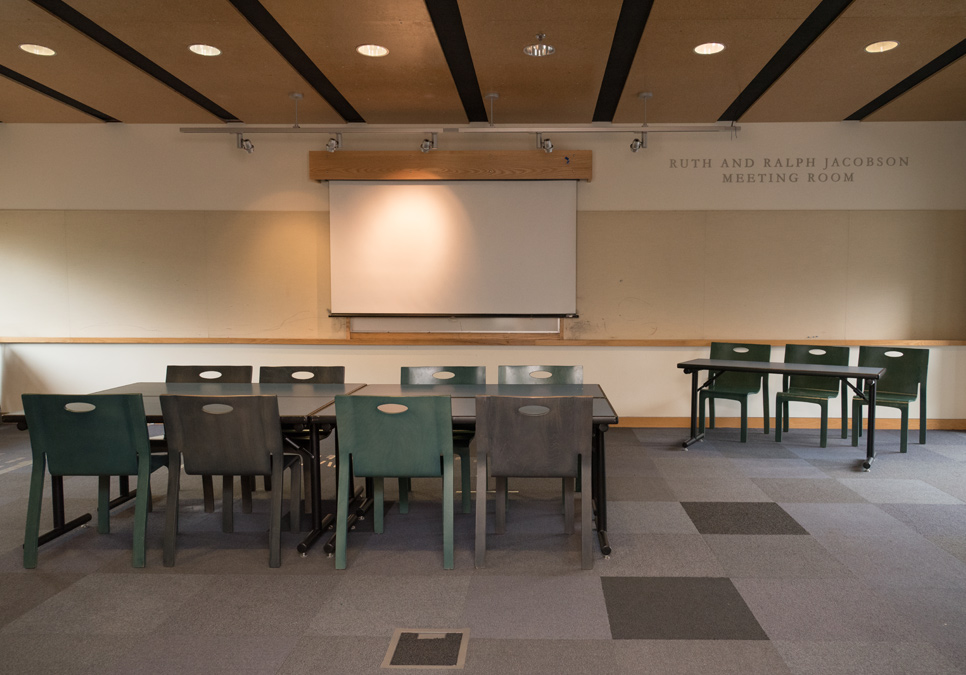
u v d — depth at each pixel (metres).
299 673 2.04
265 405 2.77
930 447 5.06
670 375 5.89
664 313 5.88
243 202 5.91
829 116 5.55
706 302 5.86
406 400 2.73
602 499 3.11
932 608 2.44
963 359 5.68
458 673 2.04
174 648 2.19
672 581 2.70
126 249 5.96
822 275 5.79
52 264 5.98
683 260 5.84
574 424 2.73
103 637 2.26
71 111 5.48
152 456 2.97
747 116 5.53
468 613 2.43
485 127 5.15
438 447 2.80
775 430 5.60
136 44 3.96
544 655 2.14
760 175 5.76
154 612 2.45
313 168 5.76
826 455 4.82
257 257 5.95
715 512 3.56
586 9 3.49
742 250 5.81
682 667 2.06
